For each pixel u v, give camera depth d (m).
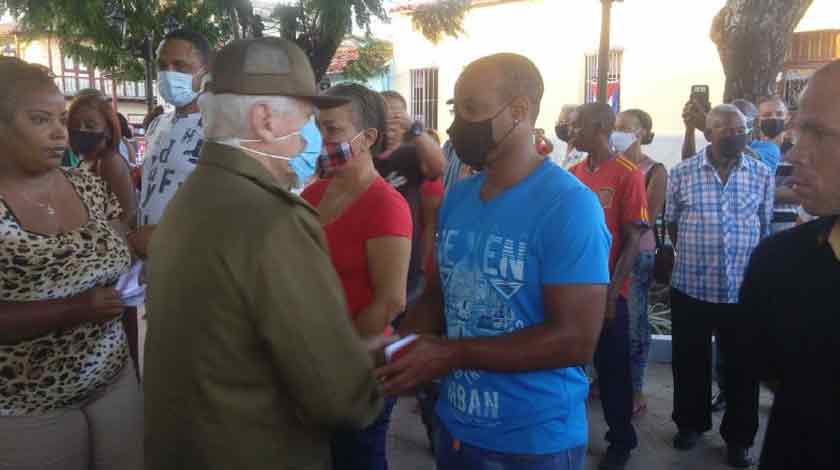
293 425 1.58
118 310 2.19
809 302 1.46
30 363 2.08
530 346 1.71
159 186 3.14
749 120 4.98
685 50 12.26
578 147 3.84
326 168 2.45
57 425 2.15
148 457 1.60
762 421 4.23
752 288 1.60
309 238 1.53
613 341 3.65
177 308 1.48
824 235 1.47
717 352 4.45
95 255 2.21
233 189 1.51
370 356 1.65
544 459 1.83
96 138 3.67
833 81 1.37
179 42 3.17
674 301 3.93
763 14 6.21
